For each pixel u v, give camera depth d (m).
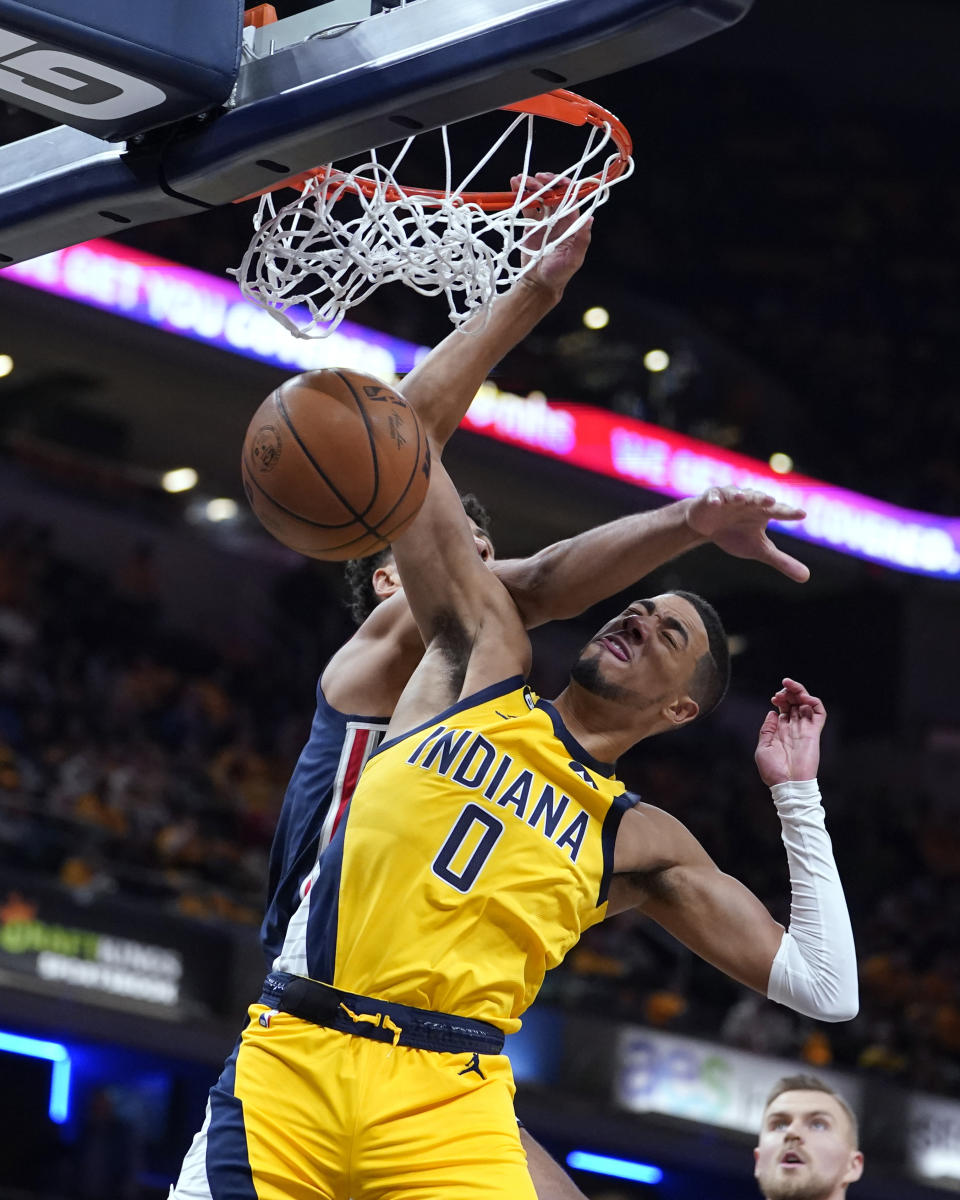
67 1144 17.77
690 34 3.88
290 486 4.30
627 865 4.68
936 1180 20.03
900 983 23.56
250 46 4.63
